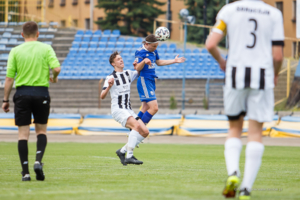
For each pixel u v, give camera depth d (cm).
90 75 8481
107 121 5328
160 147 3722
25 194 1227
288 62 7581
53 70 1580
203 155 2931
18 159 2523
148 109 2305
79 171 1905
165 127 5194
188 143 4228
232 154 1169
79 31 10062
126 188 1366
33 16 11981
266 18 1155
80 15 14550
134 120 2042
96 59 8900
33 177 1689
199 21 13100
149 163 2338
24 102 1542
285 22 11006
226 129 5041
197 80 7931
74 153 3020
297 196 1191
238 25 1152
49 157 2684
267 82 1140
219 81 7931
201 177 1688
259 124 1171
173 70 8394
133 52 9169
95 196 1188
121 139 4647
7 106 1611
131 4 12938
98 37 9819
